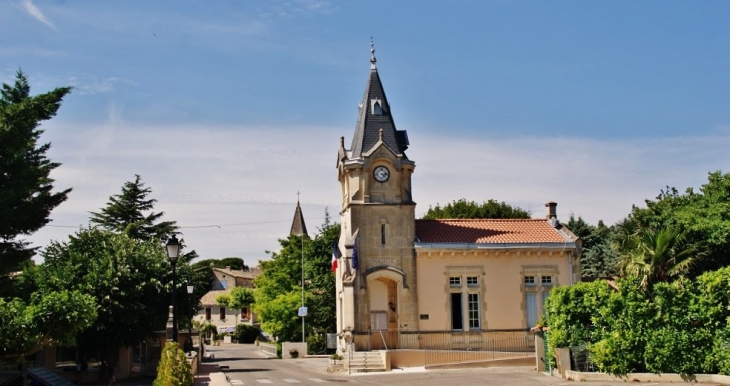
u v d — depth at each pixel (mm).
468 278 42531
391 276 41594
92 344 39562
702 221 35500
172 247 26906
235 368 44625
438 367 38094
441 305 41844
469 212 66062
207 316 114812
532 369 34875
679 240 32656
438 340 41375
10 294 33781
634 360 27125
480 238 43281
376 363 38562
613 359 27328
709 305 26406
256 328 105625
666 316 26906
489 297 42312
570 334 29078
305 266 66812
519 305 42469
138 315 39938
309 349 60531
